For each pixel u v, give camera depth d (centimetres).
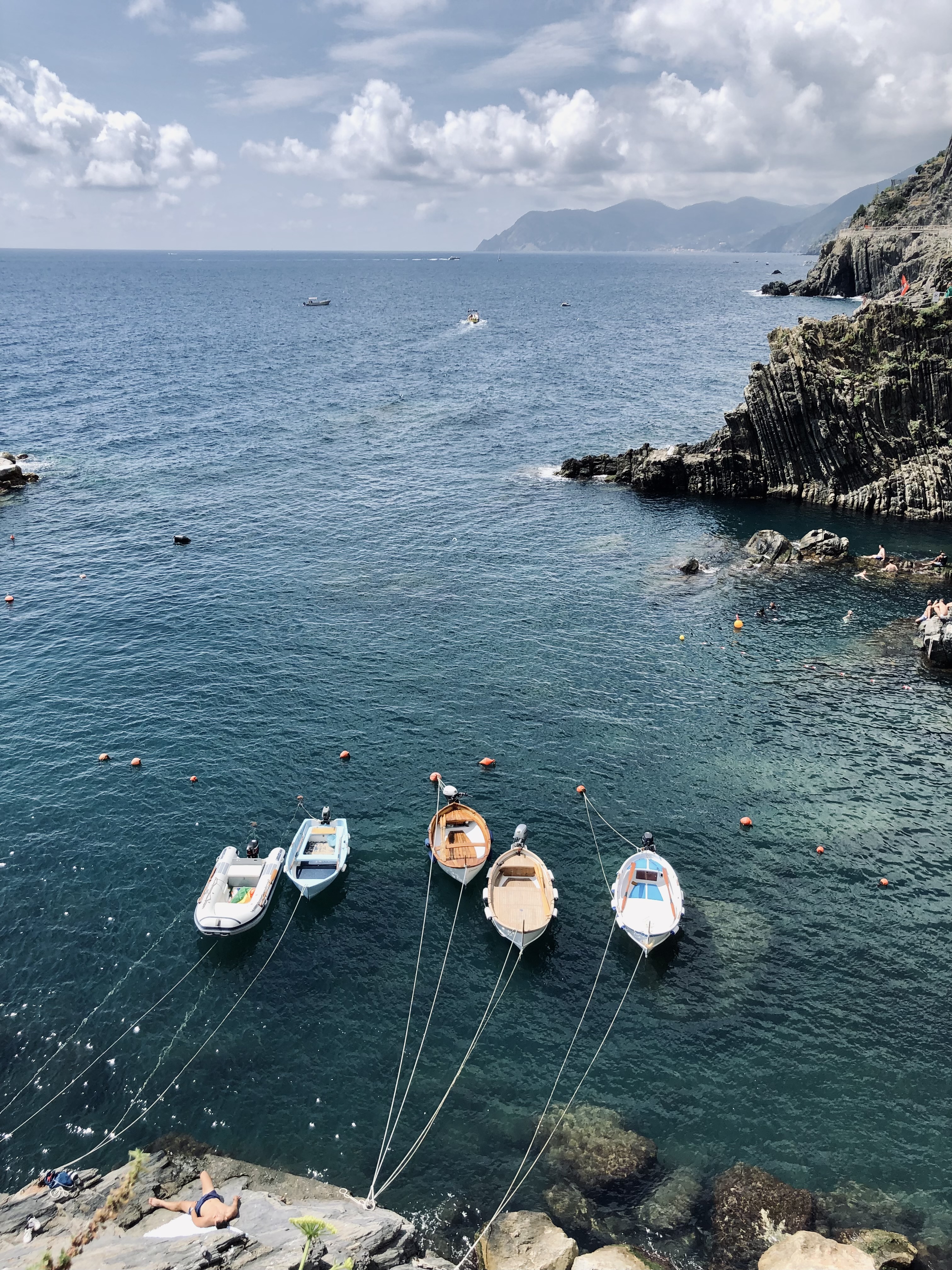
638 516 7481
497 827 3666
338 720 4397
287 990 2906
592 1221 2200
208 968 2984
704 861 3481
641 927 3041
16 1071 2602
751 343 17675
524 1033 2750
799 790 3897
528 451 9575
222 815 3719
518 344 18062
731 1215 2191
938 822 3681
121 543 6806
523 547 6788
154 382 13275
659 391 12656
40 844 3522
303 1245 1797
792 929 3147
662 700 4600
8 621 5472
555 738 4269
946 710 4494
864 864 3456
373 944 3098
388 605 5728
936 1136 2405
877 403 7475
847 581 6056
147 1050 2683
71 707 4500
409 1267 1888
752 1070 2612
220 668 4897
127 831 3609
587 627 5422
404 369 14862
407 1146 2403
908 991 2883
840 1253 2003
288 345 17838
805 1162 2342
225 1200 2034
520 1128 2450
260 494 8075
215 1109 2503
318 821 3603
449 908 3266
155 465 8938
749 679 4809
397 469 8919
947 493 7175
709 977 2948
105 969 2964
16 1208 2023
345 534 7069
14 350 16300
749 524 7250
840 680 4784
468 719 4422
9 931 3098
